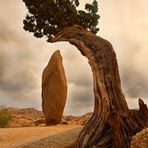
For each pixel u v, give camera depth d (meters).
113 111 11.39
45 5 19.25
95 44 12.10
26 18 19.83
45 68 24.89
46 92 24.42
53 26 19.55
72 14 19.81
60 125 22.58
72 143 13.40
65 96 24.41
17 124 28.06
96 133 11.59
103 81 11.76
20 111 42.31
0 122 25.02
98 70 11.88
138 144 10.11
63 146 13.50
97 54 11.99
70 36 12.36
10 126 26.11
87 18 20.67
